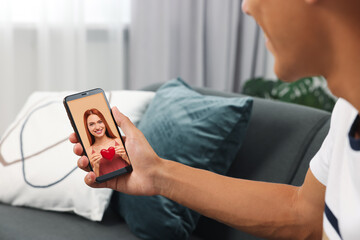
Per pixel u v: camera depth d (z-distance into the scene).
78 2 2.57
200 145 1.13
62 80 2.62
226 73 2.97
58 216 1.22
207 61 2.97
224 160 1.16
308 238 0.77
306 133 1.13
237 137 1.16
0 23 2.41
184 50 2.89
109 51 2.75
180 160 1.14
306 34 0.43
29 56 2.57
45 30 2.51
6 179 1.29
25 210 1.26
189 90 1.36
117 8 2.68
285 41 0.44
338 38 0.42
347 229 0.56
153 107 1.32
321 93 2.58
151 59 2.81
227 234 1.16
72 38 2.59
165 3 2.74
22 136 1.38
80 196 1.20
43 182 1.25
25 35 2.53
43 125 1.37
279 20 0.43
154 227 1.12
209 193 0.78
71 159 1.26
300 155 1.10
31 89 2.61
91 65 2.76
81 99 0.81
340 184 0.60
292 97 2.59
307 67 0.46
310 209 0.76
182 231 1.12
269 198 0.79
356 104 0.47
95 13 2.68
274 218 0.77
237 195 0.79
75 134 0.79
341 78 0.45
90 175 0.75
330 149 0.71
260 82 2.80
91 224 1.19
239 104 1.14
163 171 0.77
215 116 1.14
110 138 0.79
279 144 1.16
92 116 0.80
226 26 2.90
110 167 0.77
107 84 2.82
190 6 2.83
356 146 0.54
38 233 1.11
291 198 0.79
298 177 1.07
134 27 2.74
